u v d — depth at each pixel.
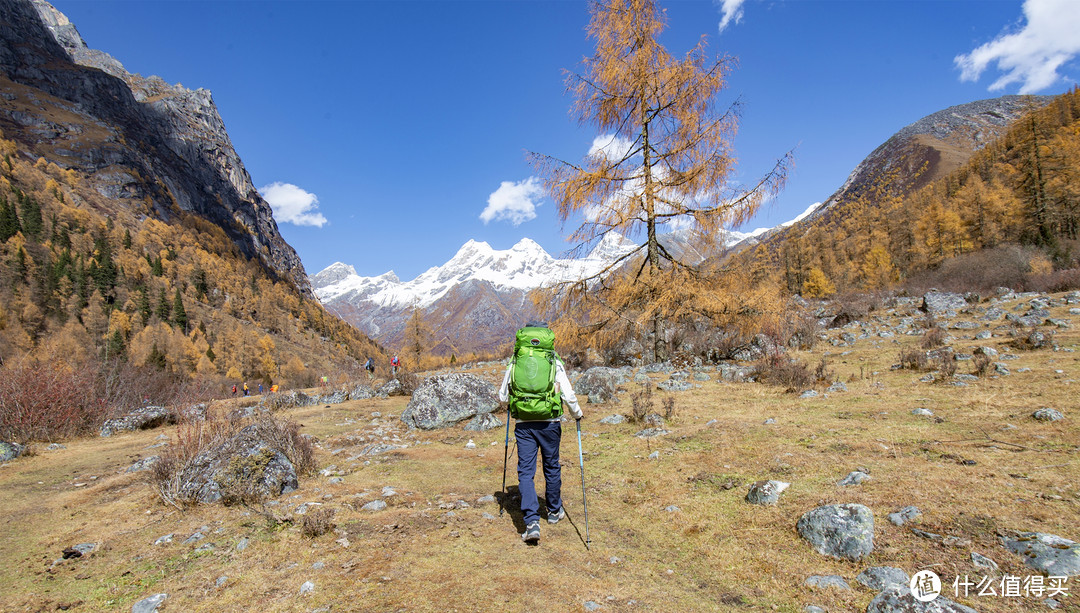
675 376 12.65
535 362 4.01
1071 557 2.57
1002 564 2.71
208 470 5.16
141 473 6.32
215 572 3.41
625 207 12.62
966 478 3.91
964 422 5.66
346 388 16.83
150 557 3.70
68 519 4.68
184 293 166.88
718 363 15.36
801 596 2.77
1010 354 9.97
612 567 3.37
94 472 6.86
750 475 4.78
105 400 12.38
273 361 135.62
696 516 4.06
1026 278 27.55
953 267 35.25
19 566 3.63
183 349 102.88
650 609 2.79
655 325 14.34
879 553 3.03
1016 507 3.30
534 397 3.94
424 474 5.87
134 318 120.38
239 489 4.91
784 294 13.41
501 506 4.70
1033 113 59.53
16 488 6.08
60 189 191.88
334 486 5.42
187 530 4.23
